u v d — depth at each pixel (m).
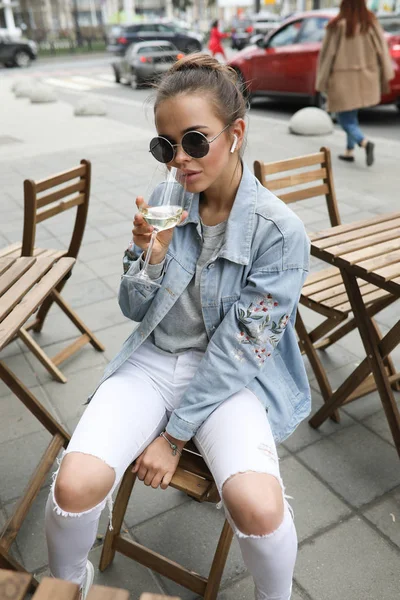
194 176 1.49
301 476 2.20
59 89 14.90
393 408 2.16
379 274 1.85
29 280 1.92
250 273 1.56
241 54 9.99
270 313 1.52
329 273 2.64
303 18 8.88
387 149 7.09
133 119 10.00
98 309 3.49
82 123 9.76
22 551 1.91
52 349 3.10
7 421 2.54
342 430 2.45
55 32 47.62
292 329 1.68
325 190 2.78
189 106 1.42
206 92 1.43
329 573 1.80
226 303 1.58
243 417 1.50
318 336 2.50
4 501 2.11
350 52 5.84
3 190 5.99
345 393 2.29
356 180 5.84
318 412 2.43
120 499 1.74
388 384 2.16
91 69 21.00
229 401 1.55
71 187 2.73
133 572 1.83
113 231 4.73
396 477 2.18
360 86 5.92
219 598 1.73
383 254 2.00
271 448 1.44
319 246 2.07
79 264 4.11
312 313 3.37
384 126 8.40
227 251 1.55
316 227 4.61
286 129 8.38
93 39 40.47
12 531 1.84
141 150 7.61
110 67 21.45
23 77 18.70
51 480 2.21
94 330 3.26
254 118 9.39
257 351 1.54
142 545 1.87
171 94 1.44
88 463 1.38
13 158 7.39
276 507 1.29
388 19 8.01
